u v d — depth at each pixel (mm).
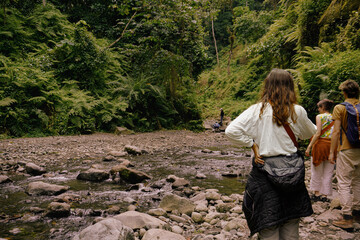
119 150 8648
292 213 1556
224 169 6453
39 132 10570
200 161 7453
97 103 12703
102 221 2350
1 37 12148
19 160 6344
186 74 17047
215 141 12438
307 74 7328
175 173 6004
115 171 5512
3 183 4695
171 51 17766
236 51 39406
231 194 4359
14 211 3434
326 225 3016
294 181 1511
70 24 15953
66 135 11289
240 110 21328
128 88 14578
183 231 3000
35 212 3404
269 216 1525
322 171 3773
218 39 46938
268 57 14555
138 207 3787
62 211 3336
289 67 12609
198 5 15562
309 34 10133
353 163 2932
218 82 32125
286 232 1634
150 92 15359
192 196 4391
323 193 3738
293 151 1643
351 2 8586
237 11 29594
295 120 1653
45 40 14320
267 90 1730
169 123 16672
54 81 11945
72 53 13094
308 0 10016
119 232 2266
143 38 16203
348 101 3029
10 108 9938
